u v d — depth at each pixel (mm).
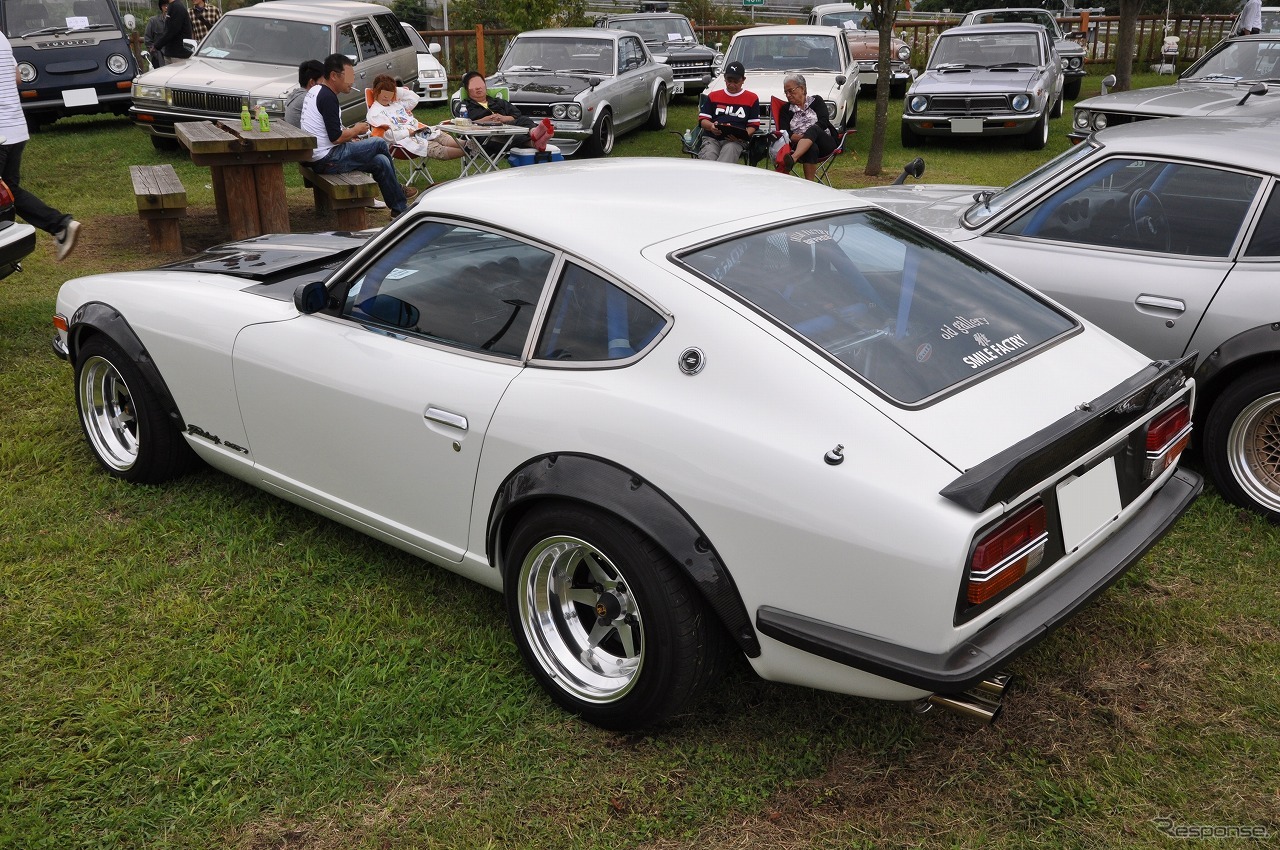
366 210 10656
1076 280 4699
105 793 2809
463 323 3273
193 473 4629
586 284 3010
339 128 9578
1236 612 3680
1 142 6672
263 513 4320
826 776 2900
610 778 2881
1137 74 24203
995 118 14344
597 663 3117
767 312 2822
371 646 3453
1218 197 4500
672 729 3078
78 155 12922
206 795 2799
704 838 2680
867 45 20359
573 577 3141
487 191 3451
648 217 3148
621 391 2854
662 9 23906
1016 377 2908
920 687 2436
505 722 3092
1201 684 3293
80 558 3955
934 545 2389
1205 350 4391
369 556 4008
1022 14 20719
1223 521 4289
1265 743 3012
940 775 2904
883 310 3014
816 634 2564
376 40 13656
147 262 8258
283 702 3152
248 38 12844
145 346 4160
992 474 2373
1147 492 3123
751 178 3729
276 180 8977
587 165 3828
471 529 3252
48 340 6320
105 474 4625
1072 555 2748
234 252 4758
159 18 16016
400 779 2877
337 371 3500
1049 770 2922
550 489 2869
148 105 12195
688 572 2676
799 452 2578
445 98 17641
